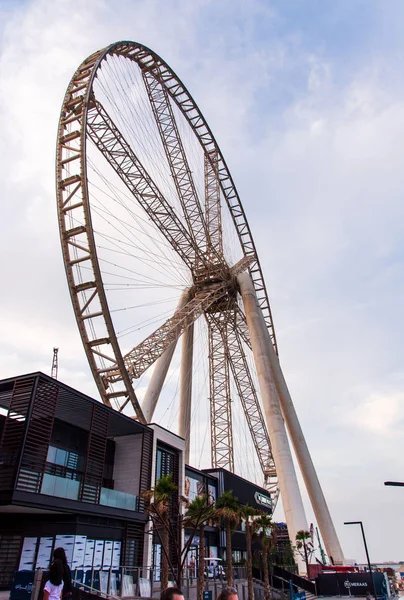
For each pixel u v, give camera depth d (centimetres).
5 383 2691
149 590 2536
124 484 3494
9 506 2333
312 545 5100
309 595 4459
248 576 3306
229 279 6925
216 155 7162
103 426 3131
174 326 5534
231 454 7131
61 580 1041
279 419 5438
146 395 5412
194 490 4647
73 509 2594
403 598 5600
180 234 6075
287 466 5128
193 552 4075
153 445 3700
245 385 8006
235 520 3177
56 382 2717
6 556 2644
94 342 4134
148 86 6069
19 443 2447
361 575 4769
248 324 6297
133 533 3170
